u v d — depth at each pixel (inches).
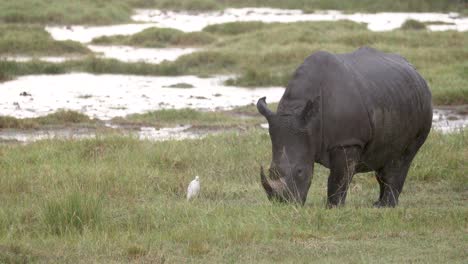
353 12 6358.3
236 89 3287.4
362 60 1430.9
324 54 1342.3
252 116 2687.0
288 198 1237.1
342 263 1029.8
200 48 4441.4
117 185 1598.2
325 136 1305.4
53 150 1900.8
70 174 1641.2
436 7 6446.9
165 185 1640.0
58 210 1269.7
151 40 4571.9
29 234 1218.0
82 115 2534.5
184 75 3641.7
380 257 1060.5
